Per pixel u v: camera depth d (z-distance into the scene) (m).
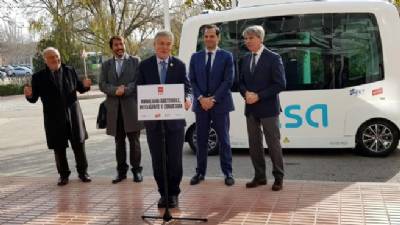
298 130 9.16
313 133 9.12
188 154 9.94
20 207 6.46
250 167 8.54
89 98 29.83
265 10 9.36
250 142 6.82
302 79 9.15
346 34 9.08
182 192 6.73
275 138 6.60
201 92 7.00
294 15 9.22
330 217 5.54
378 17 9.00
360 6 9.04
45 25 30.31
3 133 14.93
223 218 5.64
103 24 29.09
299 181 7.06
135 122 7.22
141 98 5.38
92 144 11.85
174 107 5.36
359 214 5.60
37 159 10.30
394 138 8.90
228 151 7.07
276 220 5.51
